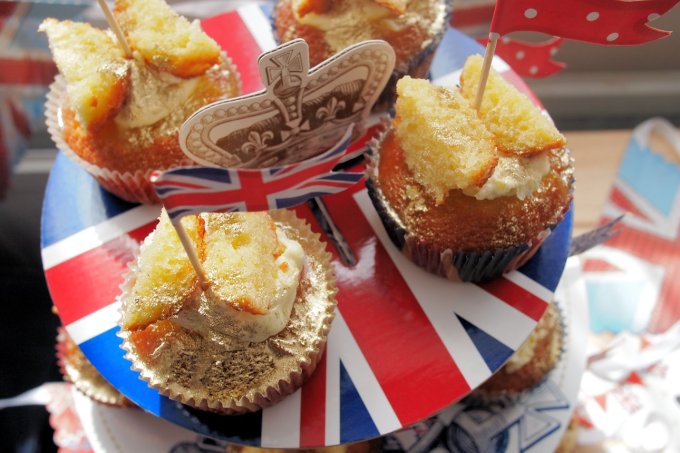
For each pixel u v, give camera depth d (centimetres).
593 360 38
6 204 45
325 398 28
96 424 32
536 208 28
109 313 29
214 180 23
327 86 27
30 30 40
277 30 34
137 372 28
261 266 26
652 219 45
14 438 39
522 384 33
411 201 29
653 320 42
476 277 30
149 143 30
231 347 27
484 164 27
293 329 27
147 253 26
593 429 37
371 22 32
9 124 43
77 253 31
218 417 27
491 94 29
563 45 46
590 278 43
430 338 28
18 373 41
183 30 30
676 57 47
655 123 48
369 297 29
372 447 31
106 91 29
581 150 48
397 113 29
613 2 25
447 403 27
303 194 25
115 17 31
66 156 32
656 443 36
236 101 26
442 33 33
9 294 43
